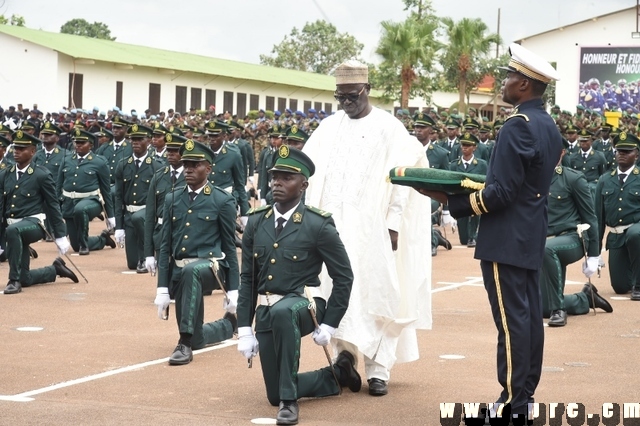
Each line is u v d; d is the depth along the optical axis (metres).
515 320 7.62
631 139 15.17
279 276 8.45
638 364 10.52
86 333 12.00
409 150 9.34
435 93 64.62
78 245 20.03
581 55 55.75
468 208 7.66
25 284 15.55
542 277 12.91
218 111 55.59
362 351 8.87
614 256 15.55
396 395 9.12
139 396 8.98
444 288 16.12
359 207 9.23
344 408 8.63
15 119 38.19
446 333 12.21
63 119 39.00
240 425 8.04
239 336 8.62
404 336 9.56
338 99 9.45
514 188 7.48
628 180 15.32
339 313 8.52
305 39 64.25
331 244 8.46
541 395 9.12
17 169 15.34
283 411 8.12
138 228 17.44
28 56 47.09
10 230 15.03
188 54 58.16
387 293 9.04
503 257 7.59
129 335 11.92
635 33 54.53
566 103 56.19
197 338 11.00
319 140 9.62
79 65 48.22
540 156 7.57
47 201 15.43
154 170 17.52
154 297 14.84
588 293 13.88
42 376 9.73
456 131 27.69
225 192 11.09
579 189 12.97
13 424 8.00
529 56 7.73
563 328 12.76
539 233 7.68
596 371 10.16
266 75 57.81
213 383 9.51
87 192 19.89
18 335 11.83
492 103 61.47
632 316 13.71
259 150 35.12
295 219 8.52
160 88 52.16
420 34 54.22
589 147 24.58
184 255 10.76
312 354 10.85
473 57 56.72
